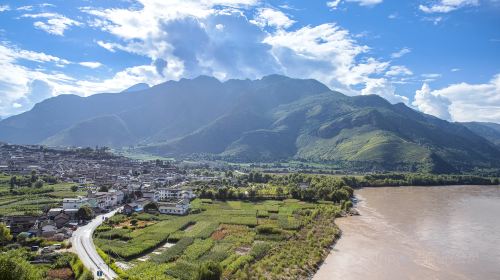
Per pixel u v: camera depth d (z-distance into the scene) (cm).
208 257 14638
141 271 12950
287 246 16550
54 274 12550
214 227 19388
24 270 9975
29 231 17162
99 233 17675
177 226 19325
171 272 12838
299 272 13912
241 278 12569
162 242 16850
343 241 18438
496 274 14500
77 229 18850
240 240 17212
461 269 14962
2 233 15825
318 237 18425
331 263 15338
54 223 18538
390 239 18912
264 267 14000
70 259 13688
